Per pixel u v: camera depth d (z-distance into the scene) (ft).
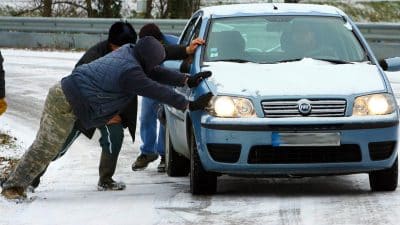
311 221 52.49
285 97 58.44
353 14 282.15
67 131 61.31
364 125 58.13
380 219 52.60
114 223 53.57
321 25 70.33
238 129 58.03
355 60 67.21
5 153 88.58
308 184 67.92
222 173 59.57
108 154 67.00
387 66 68.64
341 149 58.39
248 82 60.54
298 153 58.08
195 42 67.97
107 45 66.08
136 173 77.82
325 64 65.46
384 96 59.77
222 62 66.03
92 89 59.52
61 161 84.12
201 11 75.87
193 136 61.31
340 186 66.39
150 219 54.39
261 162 58.34
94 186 69.82
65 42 219.20
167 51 67.72
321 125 57.77
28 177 62.34
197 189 62.08
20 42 226.79
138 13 268.00
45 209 58.65
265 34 69.15
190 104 59.11
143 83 58.65
